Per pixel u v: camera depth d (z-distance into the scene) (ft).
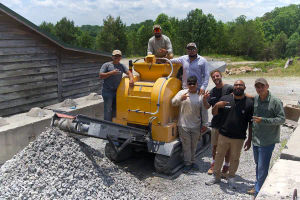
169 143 17.12
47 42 30.25
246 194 14.67
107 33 155.84
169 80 17.67
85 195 12.13
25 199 11.41
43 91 30.48
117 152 16.44
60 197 11.67
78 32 179.32
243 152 21.42
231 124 14.57
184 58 18.94
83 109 25.85
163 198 14.38
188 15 179.73
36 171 12.59
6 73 26.43
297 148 13.05
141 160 20.26
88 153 14.97
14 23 26.48
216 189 15.35
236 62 128.06
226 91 16.72
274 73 76.38
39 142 13.78
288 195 8.77
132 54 183.32
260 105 13.32
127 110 18.28
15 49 26.94
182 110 17.48
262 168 13.51
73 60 34.06
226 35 205.05
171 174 17.40
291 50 261.85
